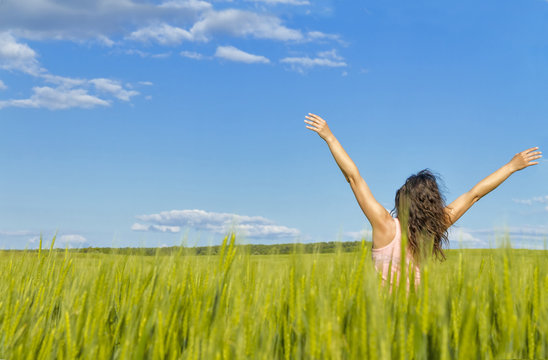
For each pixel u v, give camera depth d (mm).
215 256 1650
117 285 1845
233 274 1573
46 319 1758
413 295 1341
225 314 1458
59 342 1383
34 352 1396
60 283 1897
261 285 1654
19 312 1589
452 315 1318
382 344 1111
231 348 1295
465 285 1434
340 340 1205
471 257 1537
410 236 2660
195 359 1253
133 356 1317
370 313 1218
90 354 1305
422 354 1189
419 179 3037
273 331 1440
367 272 1338
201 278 1622
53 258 2340
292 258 1507
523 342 1287
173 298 1489
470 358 1136
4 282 2100
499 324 1342
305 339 1359
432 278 1385
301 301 1373
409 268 1517
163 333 1319
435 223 2947
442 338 1157
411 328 1204
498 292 1405
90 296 1521
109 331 1570
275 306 1622
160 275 1673
